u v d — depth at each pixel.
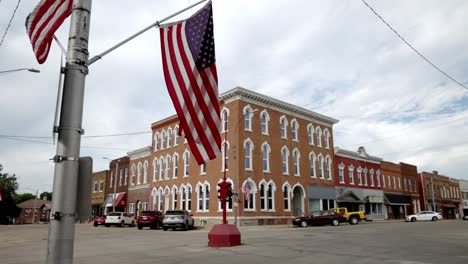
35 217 81.94
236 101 34.88
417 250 13.36
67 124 4.28
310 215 33.09
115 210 53.16
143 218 32.25
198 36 8.23
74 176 4.20
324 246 14.91
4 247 16.06
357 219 36.94
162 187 43.09
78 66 4.48
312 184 41.06
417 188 62.03
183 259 11.63
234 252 13.31
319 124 44.41
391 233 21.91
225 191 16.34
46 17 5.30
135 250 14.30
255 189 34.12
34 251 14.35
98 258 11.98
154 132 46.75
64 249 3.99
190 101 7.89
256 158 35.12
